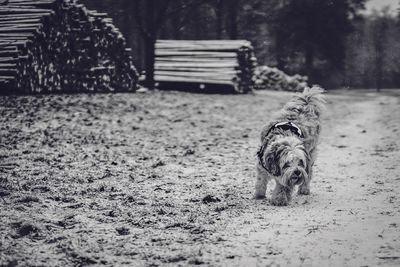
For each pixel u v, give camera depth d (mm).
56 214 7793
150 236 6875
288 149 8445
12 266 5695
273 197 8766
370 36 86125
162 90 39344
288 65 69750
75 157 12398
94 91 29484
